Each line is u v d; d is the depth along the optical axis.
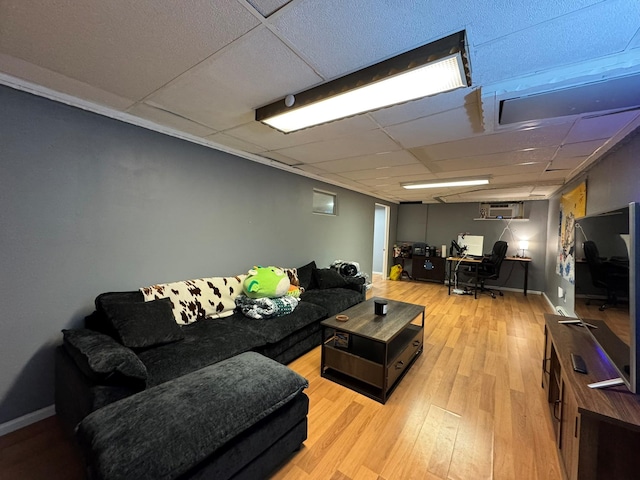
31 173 1.80
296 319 2.71
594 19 1.08
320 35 1.23
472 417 1.95
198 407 1.27
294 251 4.11
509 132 2.22
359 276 4.54
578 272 2.16
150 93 1.83
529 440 1.74
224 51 1.36
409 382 2.40
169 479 1.04
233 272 3.19
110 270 2.19
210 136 2.66
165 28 1.21
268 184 3.59
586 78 1.48
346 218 5.34
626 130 2.07
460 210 6.92
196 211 2.78
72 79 1.67
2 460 1.54
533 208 6.06
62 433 1.74
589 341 1.86
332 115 1.93
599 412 1.14
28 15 1.13
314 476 1.47
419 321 4.04
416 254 7.20
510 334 3.55
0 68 1.57
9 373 1.75
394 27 1.16
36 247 1.83
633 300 1.23
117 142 2.19
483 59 1.36
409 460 1.58
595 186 2.86
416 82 1.47
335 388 2.30
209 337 2.14
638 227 1.24
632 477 1.15
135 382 1.50
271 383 1.51
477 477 1.48
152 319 2.01
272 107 1.95
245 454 1.30
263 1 1.04
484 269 5.94
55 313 1.92
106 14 1.13
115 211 2.21
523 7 1.03
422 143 2.57
